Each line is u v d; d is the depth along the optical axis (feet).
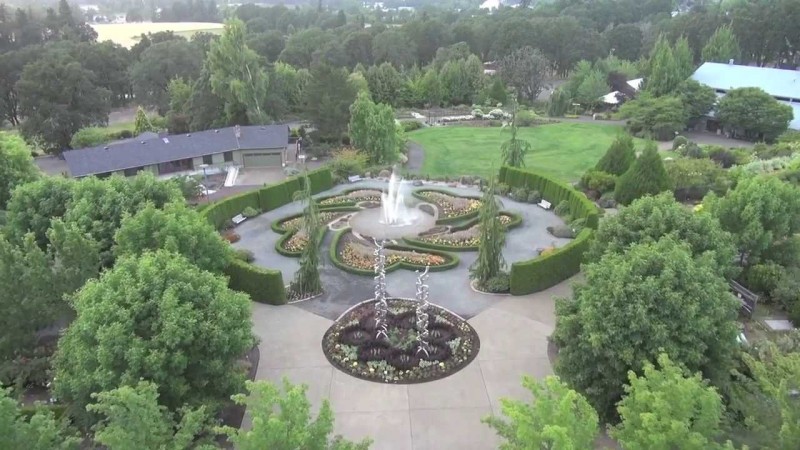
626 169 177.68
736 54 363.97
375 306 105.50
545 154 247.70
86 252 92.27
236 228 153.48
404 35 465.06
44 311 87.20
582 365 76.43
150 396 55.62
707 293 73.56
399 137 238.48
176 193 120.26
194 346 72.28
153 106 369.71
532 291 116.16
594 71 363.97
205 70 261.65
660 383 54.70
